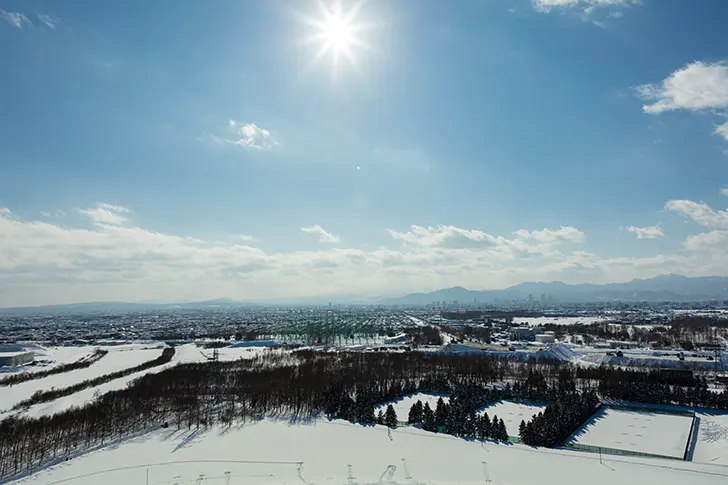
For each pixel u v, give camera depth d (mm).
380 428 167625
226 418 177875
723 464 142250
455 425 161625
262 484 118062
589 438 170000
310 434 160500
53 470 128500
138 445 149625
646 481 122000
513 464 133125
